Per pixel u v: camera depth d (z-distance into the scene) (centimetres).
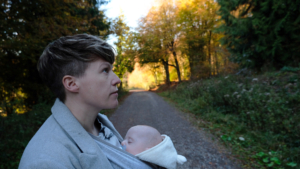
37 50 516
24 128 453
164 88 2794
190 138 472
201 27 2016
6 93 657
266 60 854
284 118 433
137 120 714
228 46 1034
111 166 48
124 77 2317
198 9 1919
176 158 72
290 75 668
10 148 366
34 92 775
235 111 594
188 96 1098
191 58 2189
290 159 316
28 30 506
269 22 760
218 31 1002
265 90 606
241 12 901
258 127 459
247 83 725
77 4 687
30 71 750
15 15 480
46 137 45
